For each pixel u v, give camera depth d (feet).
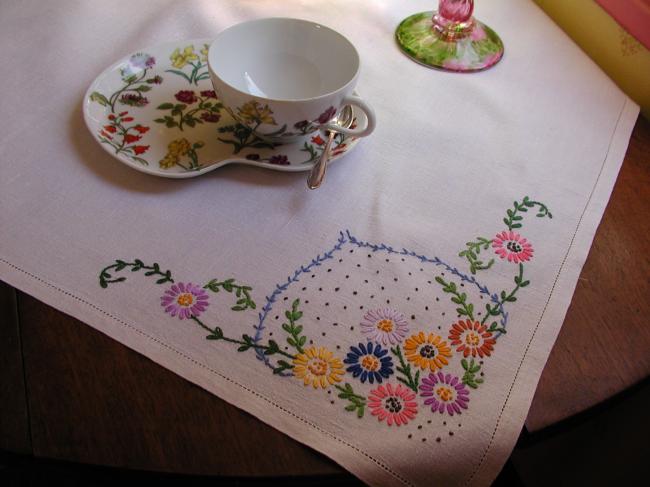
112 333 1.46
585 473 2.70
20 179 1.75
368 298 1.58
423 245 1.73
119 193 1.76
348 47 1.96
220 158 1.87
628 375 1.52
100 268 1.57
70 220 1.67
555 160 2.07
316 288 1.59
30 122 1.92
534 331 1.57
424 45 2.46
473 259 1.71
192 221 1.71
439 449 1.33
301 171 1.89
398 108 2.19
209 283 1.57
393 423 1.35
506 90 2.34
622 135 2.22
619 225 1.90
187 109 2.02
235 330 1.49
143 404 1.36
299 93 2.06
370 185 1.89
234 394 1.38
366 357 1.46
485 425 1.37
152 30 2.35
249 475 1.29
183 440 1.32
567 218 1.88
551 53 2.58
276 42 2.06
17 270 1.55
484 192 1.92
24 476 2.76
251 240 1.68
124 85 2.05
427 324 1.54
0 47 2.17
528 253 1.75
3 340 1.44
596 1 2.77
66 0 2.43
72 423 1.33
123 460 1.29
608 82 2.47
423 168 1.97
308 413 1.36
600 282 1.73
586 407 1.45
